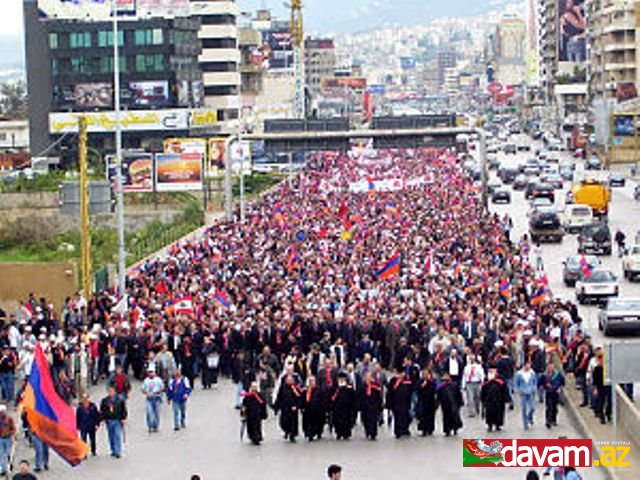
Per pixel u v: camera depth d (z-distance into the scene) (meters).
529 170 145.38
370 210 89.31
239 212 95.00
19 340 41.66
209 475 29.95
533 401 33.69
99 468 30.92
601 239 77.25
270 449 32.56
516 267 58.62
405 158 160.12
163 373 37.00
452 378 35.12
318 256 62.00
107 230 97.81
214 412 37.19
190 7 176.62
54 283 56.88
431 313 41.09
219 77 181.88
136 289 52.81
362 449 32.25
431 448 32.06
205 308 45.72
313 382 33.44
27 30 159.00
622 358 31.12
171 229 94.06
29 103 159.00
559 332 41.00
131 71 154.00
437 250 64.44
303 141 109.56
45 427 28.44
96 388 40.38
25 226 94.94
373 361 35.78
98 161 140.12
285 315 41.53
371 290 49.62
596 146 186.00
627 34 199.62
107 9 154.62
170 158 101.75
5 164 157.50
